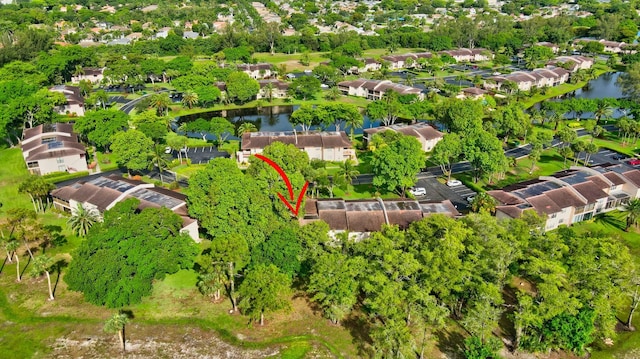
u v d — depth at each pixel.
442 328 83.50
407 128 171.50
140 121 171.38
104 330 76.06
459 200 130.62
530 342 77.56
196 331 82.94
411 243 88.88
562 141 163.75
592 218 120.69
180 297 90.88
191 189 103.12
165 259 88.38
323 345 80.12
